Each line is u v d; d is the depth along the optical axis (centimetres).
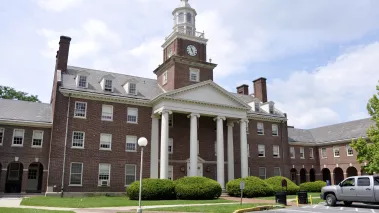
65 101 3378
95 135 3444
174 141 3853
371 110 3177
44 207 2088
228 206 2150
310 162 5588
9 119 3177
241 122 4028
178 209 1967
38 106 3625
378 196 2066
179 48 4156
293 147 5475
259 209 2103
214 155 4103
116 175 3459
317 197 3172
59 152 3231
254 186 3256
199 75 4144
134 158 3591
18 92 5291
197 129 4056
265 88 5394
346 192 2242
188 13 4428
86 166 3334
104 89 3622
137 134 3666
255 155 4569
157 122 3797
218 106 3859
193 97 3716
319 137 5828
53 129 3250
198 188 2875
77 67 3953
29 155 3209
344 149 5219
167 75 4150
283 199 2431
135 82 3812
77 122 3381
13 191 3581
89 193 3281
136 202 2502
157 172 3653
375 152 3002
